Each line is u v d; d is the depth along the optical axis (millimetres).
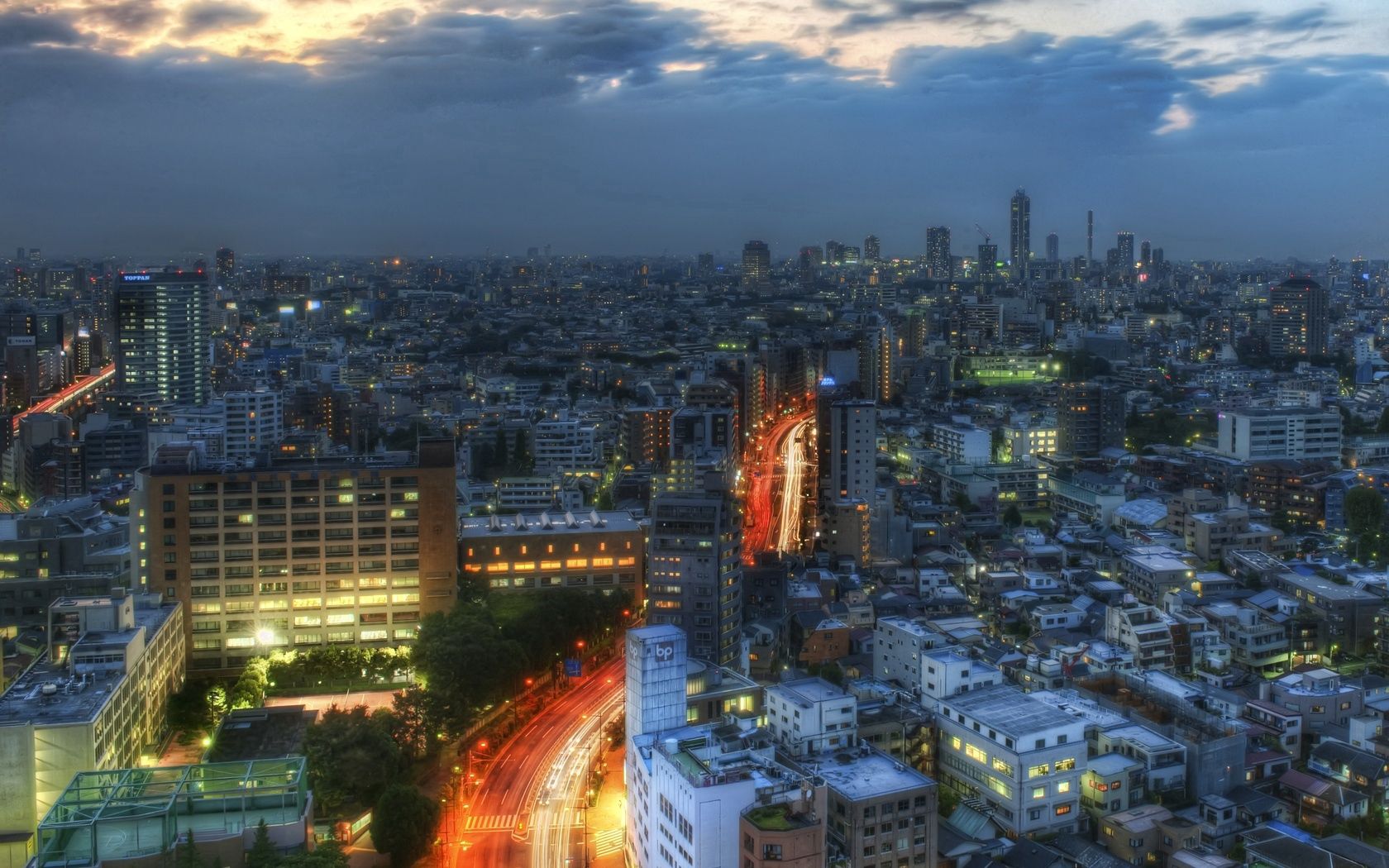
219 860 198125
